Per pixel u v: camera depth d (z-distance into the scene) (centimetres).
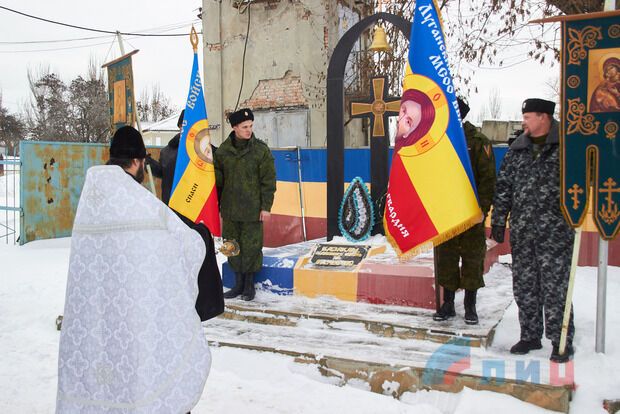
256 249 570
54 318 589
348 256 586
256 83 1468
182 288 257
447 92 423
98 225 255
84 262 255
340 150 685
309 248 667
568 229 406
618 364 403
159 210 259
